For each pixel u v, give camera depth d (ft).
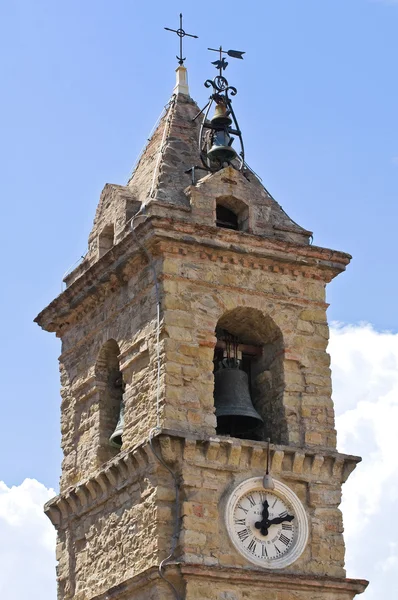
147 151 185.88
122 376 176.86
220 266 171.32
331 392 173.06
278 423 170.81
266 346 175.52
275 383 172.76
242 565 160.45
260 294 172.76
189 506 159.74
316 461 167.84
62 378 186.60
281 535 164.45
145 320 169.78
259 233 175.42
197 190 172.96
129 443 167.53
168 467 161.58
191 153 181.06
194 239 169.17
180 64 192.75
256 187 180.24
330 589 163.22
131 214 176.24
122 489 167.12
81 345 183.42
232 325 174.70
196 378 165.48
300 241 178.09
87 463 177.17
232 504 161.99
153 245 168.55
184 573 155.53
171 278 168.14
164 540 159.22
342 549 166.30
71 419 182.60
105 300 179.01
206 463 162.30
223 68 185.06
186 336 166.61
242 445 164.04
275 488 164.96
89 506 173.27
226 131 181.98
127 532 165.07
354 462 169.68
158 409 163.63
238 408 169.48
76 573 174.19
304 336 174.19
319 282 177.27
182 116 186.50
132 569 162.61
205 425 163.94
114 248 173.17
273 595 160.15
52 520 179.93
